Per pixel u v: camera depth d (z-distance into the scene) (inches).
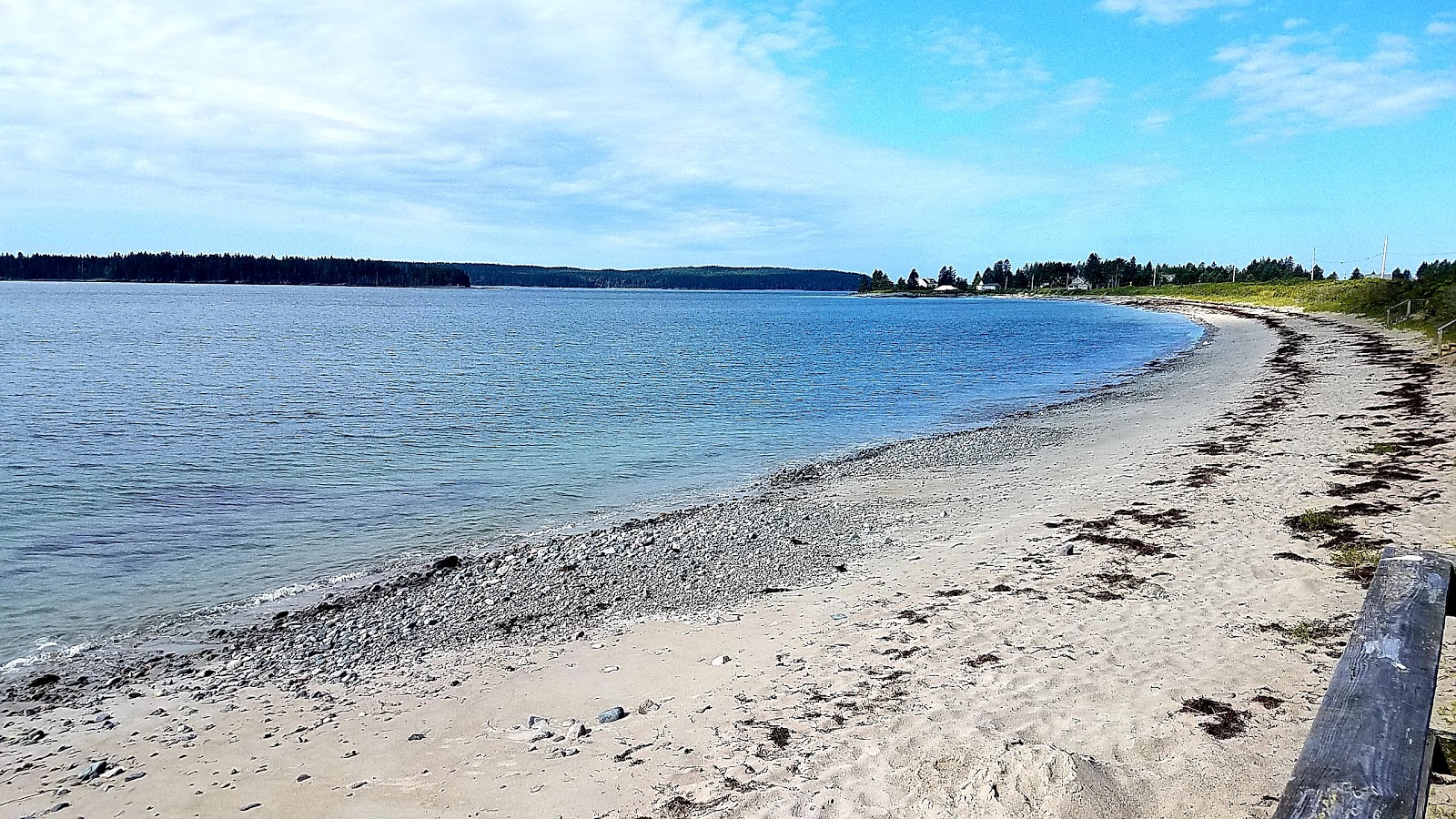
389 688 336.2
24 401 1194.0
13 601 452.4
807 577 458.9
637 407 1214.3
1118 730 242.7
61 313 3624.5
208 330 2807.6
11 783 267.6
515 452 881.5
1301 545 422.6
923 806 212.1
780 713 283.0
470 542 564.4
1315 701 250.5
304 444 915.4
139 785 262.8
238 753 283.0
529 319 4023.1
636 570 483.2
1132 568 415.2
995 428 999.0
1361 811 106.8
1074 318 4394.7
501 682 334.3
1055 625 344.2
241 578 492.1
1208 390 1245.1
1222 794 202.8
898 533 542.3
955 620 363.3
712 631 380.8
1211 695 260.8
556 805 234.1
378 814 236.4
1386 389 1044.5
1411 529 430.9
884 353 2203.5
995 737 245.9
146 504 658.8
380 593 458.0
